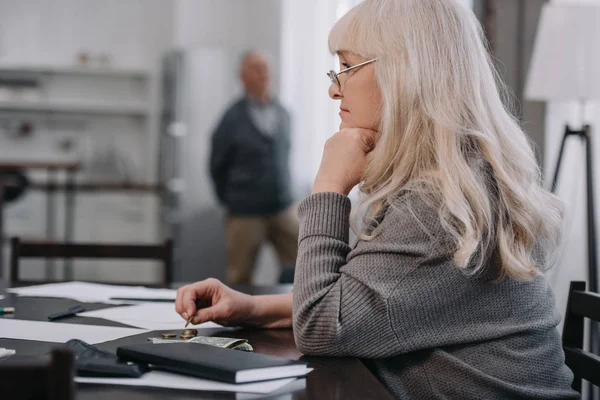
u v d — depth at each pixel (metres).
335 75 1.34
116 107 7.25
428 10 1.26
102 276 6.80
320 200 1.27
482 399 1.15
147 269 6.86
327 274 1.21
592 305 1.39
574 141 3.29
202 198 6.41
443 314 1.17
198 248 6.43
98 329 1.38
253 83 5.71
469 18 1.29
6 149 7.34
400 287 1.15
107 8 7.48
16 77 7.29
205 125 6.38
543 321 1.23
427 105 1.21
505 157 1.24
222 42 7.28
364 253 1.19
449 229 1.14
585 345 2.86
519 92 3.44
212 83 6.36
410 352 1.19
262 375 1.02
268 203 5.74
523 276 1.17
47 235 6.48
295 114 6.24
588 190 2.90
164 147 6.67
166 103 6.61
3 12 7.33
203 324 1.50
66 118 7.42
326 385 1.02
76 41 7.44
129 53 7.50
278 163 5.77
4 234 6.11
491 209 1.19
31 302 1.70
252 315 1.46
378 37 1.27
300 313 1.19
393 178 1.23
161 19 7.52
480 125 1.22
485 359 1.18
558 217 1.29
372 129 1.33
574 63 2.89
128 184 6.90
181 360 1.03
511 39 3.47
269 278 6.84
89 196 6.70
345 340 1.16
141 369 1.03
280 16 7.05
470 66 1.25
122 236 6.77
